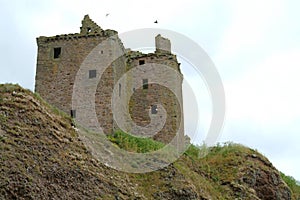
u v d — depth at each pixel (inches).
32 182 968.9
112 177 1158.3
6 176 944.3
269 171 1598.2
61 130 1203.9
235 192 1456.7
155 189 1206.3
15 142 1050.7
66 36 1574.8
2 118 1106.1
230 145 1696.6
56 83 1524.4
